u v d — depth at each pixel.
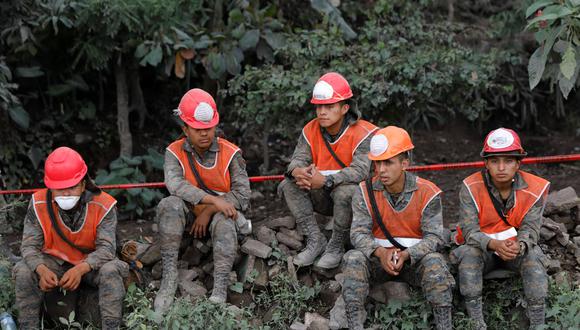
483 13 8.48
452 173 6.89
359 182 4.86
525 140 7.50
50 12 6.22
